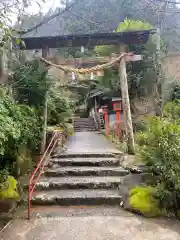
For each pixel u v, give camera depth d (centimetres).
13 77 588
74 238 320
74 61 711
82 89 1897
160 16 946
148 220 374
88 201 441
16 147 495
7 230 344
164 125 444
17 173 524
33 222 368
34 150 647
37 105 664
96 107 1766
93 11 1070
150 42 988
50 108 804
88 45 762
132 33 720
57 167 607
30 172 580
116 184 500
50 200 441
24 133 494
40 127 655
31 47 741
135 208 397
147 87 1039
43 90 643
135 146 671
